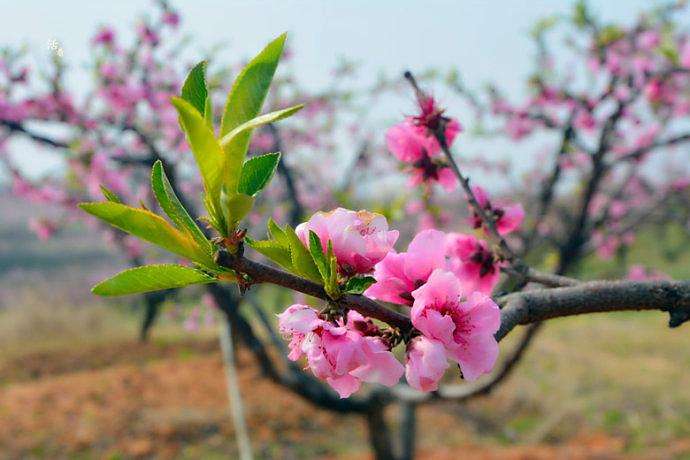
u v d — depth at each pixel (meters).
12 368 11.23
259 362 4.99
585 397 10.34
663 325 14.58
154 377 10.48
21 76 5.09
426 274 1.19
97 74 5.50
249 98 0.99
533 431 9.38
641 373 11.36
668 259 14.55
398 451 6.19
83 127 5.35
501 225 1.83
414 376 1.05
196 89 1.06
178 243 1.00
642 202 7.16
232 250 1.01
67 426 8.73
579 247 4.90
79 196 7.26
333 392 5.36
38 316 14.62
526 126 6.32
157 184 1.05
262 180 1.11
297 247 1.05
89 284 18.23
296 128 7.60
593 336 13.63
